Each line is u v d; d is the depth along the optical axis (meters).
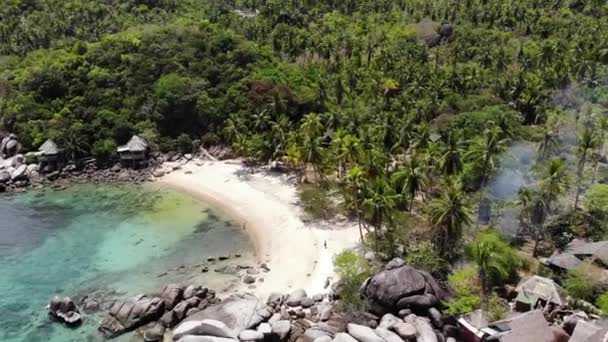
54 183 102.25
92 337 57.31
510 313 57.44
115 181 103.19
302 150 90.81
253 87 118.75
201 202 93.06
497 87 124.25
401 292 58.22
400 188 77.75
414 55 142.75
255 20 164.88
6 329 58.59
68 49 129.12
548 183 71.94
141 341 56.75
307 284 66.19
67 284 67.75
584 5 170.62
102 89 117.00
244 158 108.69
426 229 73.44
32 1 159.25
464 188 83.38
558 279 63.47
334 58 141.12
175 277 69.12
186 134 114.31
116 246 77.88
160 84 118.38
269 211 87.25
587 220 76.94
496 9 169.38
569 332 53.53
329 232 79.00
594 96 111.50
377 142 92.19
